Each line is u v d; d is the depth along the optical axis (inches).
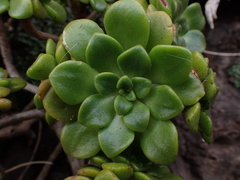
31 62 15.3
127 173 8.6
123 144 8.6
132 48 8.4
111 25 8.8
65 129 9.2
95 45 8.5
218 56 17.4
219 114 15.5
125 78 8.8
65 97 8.7
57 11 10.3
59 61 9.1
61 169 15.0
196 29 11.9
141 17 8.6
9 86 10.0
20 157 15.1
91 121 8.8
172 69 8.5
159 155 8.6
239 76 16.3
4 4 9.5
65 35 9.0
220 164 14.9
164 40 8.8
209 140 9.7
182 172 15.2
